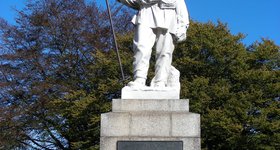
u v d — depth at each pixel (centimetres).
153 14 980
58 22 3259
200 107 2616
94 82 3072
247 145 2598
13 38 3266
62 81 3167
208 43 2867
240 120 2658
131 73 2919
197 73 2942
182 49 2964
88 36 3231
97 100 2797
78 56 3266
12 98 3145
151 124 881
